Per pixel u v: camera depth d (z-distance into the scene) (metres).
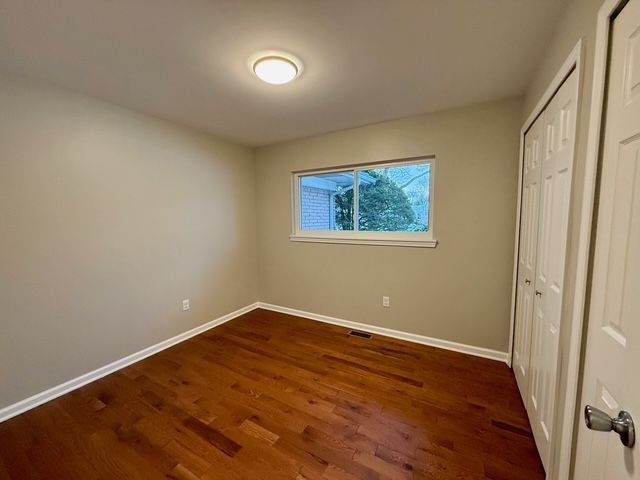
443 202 2.53
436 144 2.52
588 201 0.91
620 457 0.67
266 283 3.80
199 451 1.49
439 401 1.88
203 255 3.08
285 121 2.70
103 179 2.22
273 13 1.28
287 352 2.59
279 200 3.55
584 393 0.93
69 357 2.05
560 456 1.12
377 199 2.98
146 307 2.55
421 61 1.69
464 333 2.55
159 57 1.62
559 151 1.26
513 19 1.33
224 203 3.31
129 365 2.39
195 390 2.03
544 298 1.43
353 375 2.20
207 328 3.14
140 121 2.45
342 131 2.98
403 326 2.84
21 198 1.81
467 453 1.46
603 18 0.84
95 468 1.40
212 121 2.70
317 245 3.32
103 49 1.54
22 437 1.60
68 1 1.18
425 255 2.67
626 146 0.72
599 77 0.86
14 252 1.79
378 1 1.21
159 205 2.63
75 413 1.80
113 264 2.30
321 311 3.37
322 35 1.45
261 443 1.54
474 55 1.63
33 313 1.88
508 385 2.05
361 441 1.55
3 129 1.72
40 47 1.51
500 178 2.30
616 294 0.74
